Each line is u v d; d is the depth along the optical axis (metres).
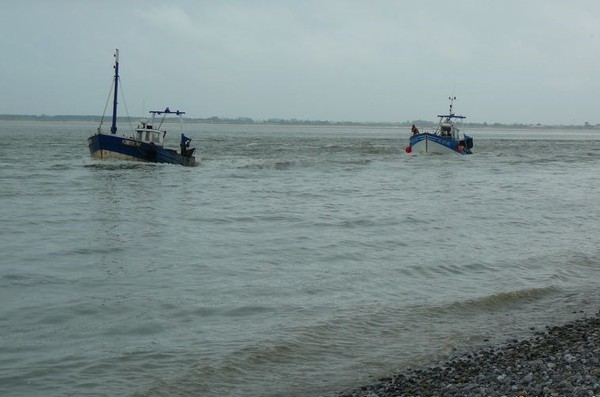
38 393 9.95
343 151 74.88
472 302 14.89
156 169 45.03
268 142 99.69
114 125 46.88
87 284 16.09
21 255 19.17
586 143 122.75
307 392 10.08
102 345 11.98
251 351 11.70
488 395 9.12
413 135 65.81
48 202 30.17
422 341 12.38
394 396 9.57
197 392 10.10
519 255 20.28
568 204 32.84
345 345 12.16
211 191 35.69
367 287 16.25
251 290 15.77
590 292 16.03
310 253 20.16
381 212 28.97
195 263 18.53
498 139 152.12
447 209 30.36
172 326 13.09
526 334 12.67
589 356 10.73
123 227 24.20
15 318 13.41
